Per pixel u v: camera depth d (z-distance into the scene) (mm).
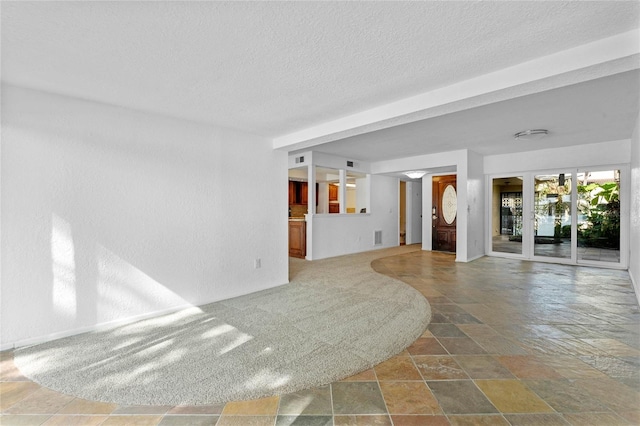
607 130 4633
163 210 3344
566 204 6051
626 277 4863
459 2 1535
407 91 2705
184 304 3508
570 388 1928
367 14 1629
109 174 2986
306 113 3291
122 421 1665
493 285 4441
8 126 2486
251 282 4156
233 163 3955
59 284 2725
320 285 4496
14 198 2520
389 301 3713
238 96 2789
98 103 2914
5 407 1789
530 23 1726
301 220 6930
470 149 6164
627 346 2486
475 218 6652
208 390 1929
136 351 2461
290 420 1666
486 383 1993
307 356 2361
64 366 2234
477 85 2432
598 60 1931
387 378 2062
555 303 3604
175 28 1741
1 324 2480
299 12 1604
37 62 2133
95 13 1594
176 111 3199
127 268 3104
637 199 3980
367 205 8102
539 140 5309
